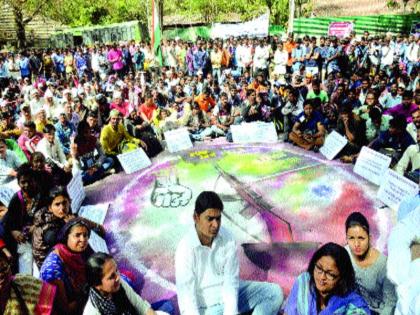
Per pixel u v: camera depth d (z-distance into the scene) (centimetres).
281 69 1588
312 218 506
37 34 2906
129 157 671
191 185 610
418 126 562
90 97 1073
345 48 1551
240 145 785
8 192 507
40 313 257
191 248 286
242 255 436
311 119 752
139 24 2659
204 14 2970
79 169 614
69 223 313
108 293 261
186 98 1025
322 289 244
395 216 502
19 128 798
